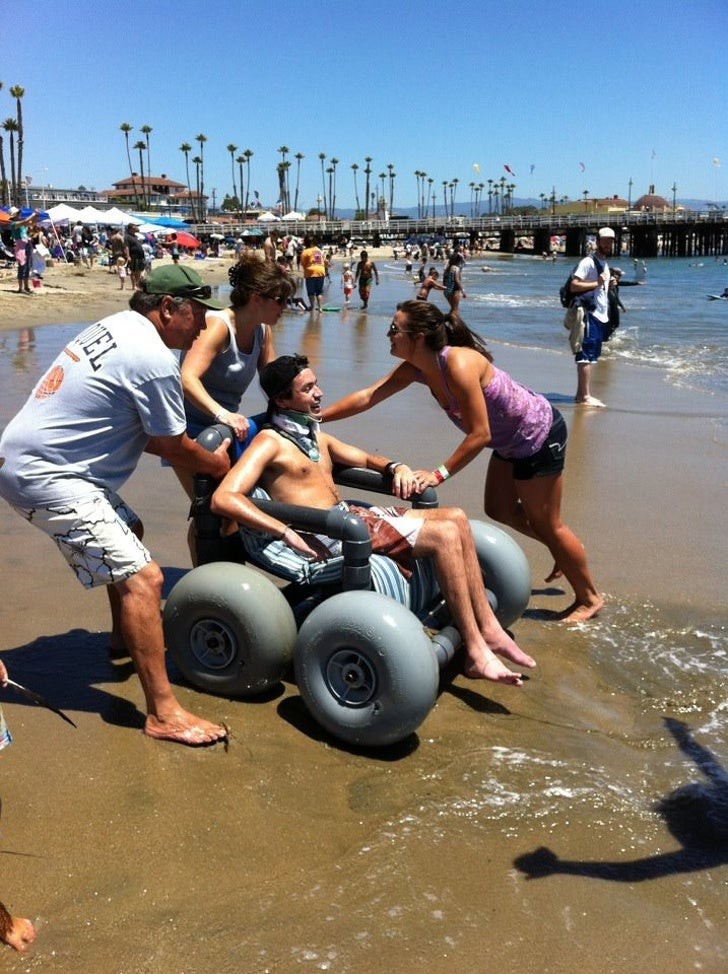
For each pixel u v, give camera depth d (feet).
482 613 13.60
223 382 15.44
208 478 13.47
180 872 9.36
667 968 8.46
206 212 478.59
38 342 50.57
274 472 13.74
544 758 11.98
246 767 11.34
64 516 11.38
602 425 32.24
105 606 15.93
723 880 9.74
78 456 11.51
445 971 8.26
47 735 11.73
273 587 12.84
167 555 18.39
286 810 10.56
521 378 43.09
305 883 9.32
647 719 13.26
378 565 13.20
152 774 11.00
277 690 13.55
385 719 11.48
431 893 9.28
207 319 14.90
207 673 13.01
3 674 8.96
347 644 11.64
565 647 15.40
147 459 25.77
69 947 8.29
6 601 15.88
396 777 11.39
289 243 137.49
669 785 11.51
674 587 17.83
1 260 117.50
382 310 82.58
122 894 9.00
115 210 176.55
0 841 9.63
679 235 338.34
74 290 90.53
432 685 11.53
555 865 9.84
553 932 8.84
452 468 14.70
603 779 11.53
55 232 151.33
